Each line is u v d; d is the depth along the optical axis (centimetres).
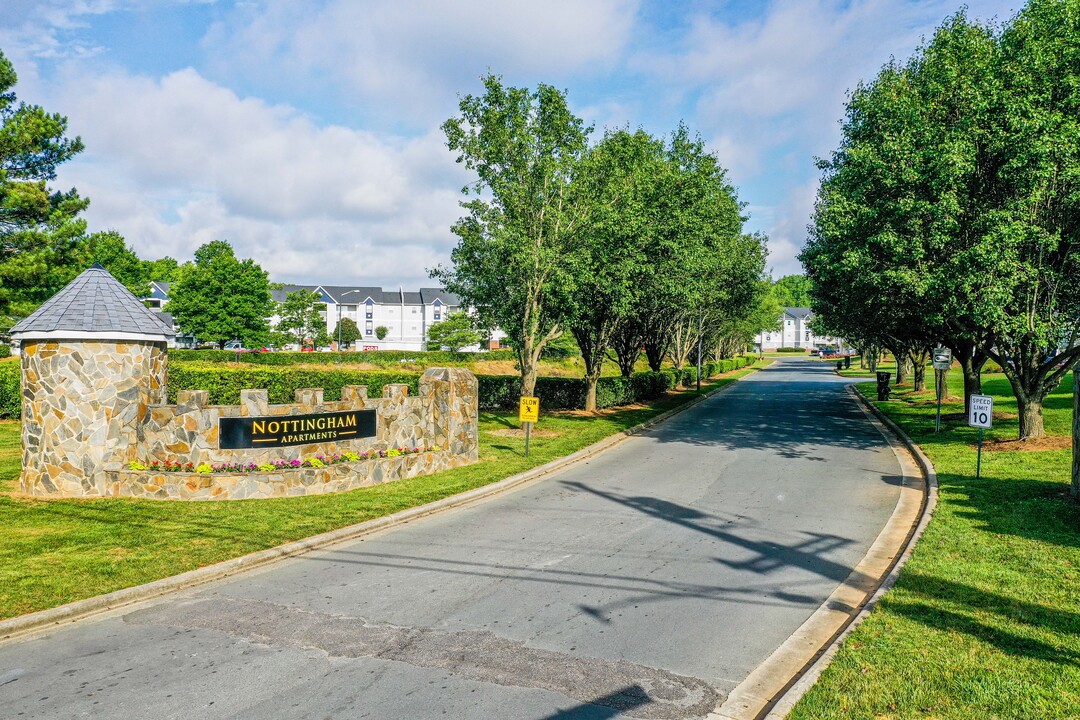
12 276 2361
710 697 551
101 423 1202
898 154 1612
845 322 2523
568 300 2039
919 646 602
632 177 2162
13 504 1133
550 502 1255
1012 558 835
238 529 1012
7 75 2470
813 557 916
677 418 2672
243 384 2302
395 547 971
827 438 2064
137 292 7138
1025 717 484
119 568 832
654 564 891
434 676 587
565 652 633
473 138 2036
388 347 10662
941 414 2452
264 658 621
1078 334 1669
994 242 1440
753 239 3825
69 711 529
